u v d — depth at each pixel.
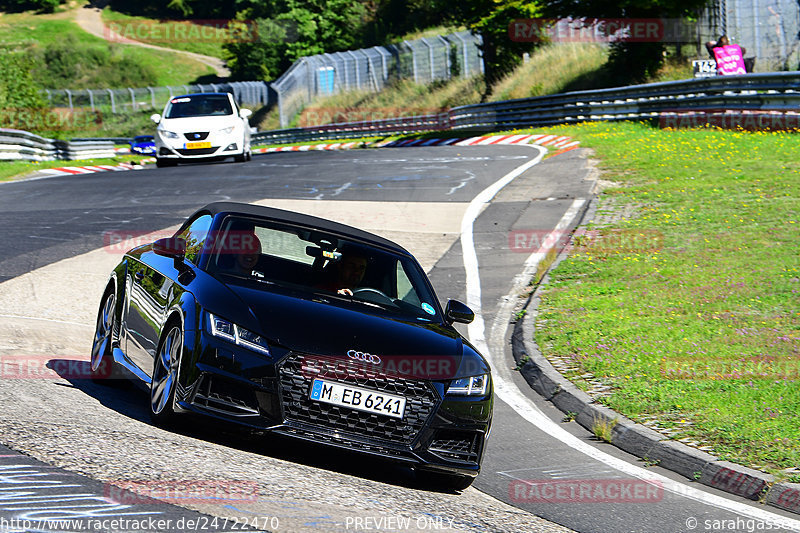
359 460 17.41
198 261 18.33
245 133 79.50
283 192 57.16
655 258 38.38
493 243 43.75
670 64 113.81
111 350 20.86
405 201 53.56
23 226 44.31
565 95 98.50
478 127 115.44
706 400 22.61
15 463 12.82
